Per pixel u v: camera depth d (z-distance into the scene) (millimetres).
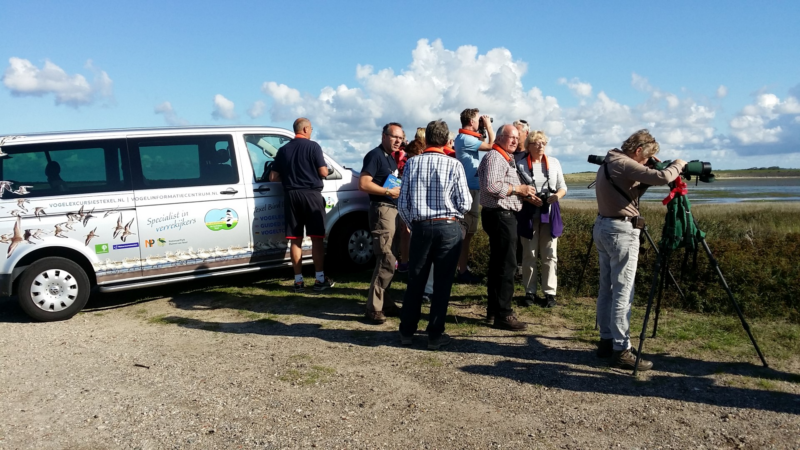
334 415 3619
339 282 7246
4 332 5711
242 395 3969
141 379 4340
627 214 4102
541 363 4418
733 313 5496
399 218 5703
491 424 3445
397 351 4801
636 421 3436
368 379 4199
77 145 6148
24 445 3312
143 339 5379
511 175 4930
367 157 5535
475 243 7465
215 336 5387
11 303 7035
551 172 5773
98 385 4246
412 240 4734
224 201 6648
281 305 6367
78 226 6020
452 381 4121
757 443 3148
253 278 7848
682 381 3992
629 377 4098
